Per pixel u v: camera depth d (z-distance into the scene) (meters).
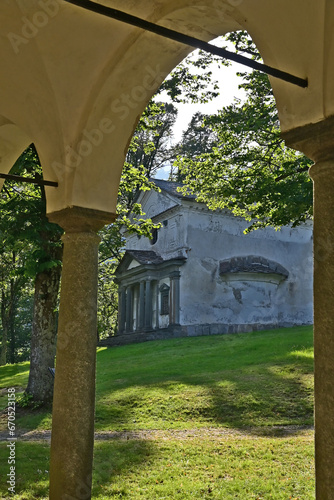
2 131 7.62
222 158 16.47
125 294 37.75
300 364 17.91
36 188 16.23
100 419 13.88
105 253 30.17
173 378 17.92
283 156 15.95
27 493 7.74
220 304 33.75
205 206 34.06
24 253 17.08
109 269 40.09
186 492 7.86
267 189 15.62
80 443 5.73
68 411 5.79
